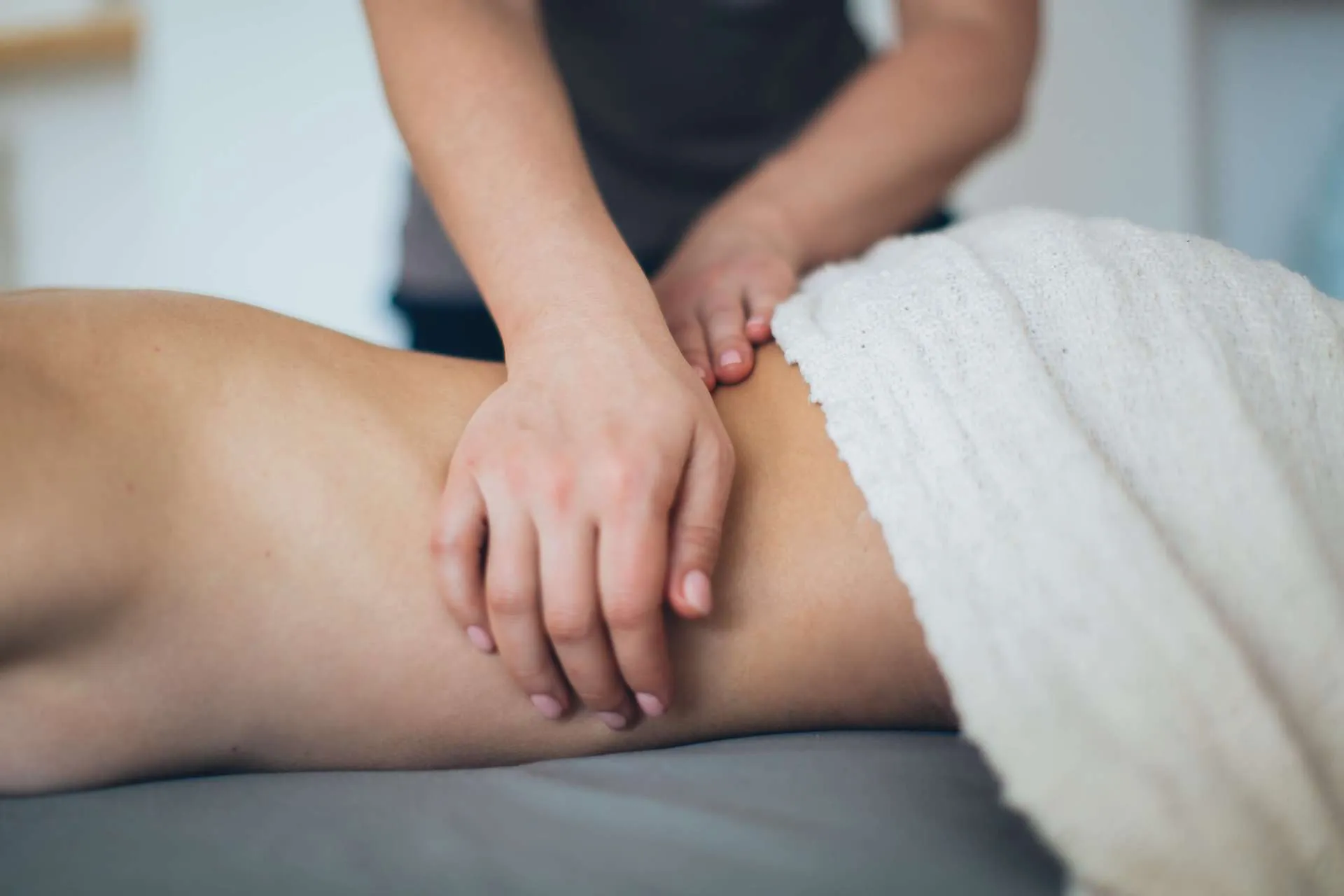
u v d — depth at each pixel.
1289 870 0.37
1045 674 0.39
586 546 0.40
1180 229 2.10
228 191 2.22
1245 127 2.18
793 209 0.74
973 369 0.46
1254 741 0.38
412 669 0.45
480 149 0.55
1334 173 2.08
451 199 0.55
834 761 0.44
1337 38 2.14
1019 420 0.44
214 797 0.42
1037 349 0.47
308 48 2.16
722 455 0.44
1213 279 0.50
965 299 0.49
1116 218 0.55
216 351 0.47
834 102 0.86
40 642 0.40
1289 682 0.41
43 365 0.43
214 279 2.25
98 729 0.43
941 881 0.36
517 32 0.62
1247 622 0.42
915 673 0.47
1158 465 0.44
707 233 0.72
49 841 0.38
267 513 0.44
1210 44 2.15
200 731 0.44
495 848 0.38
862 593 0.46
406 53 0.59
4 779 0.43
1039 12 0.95
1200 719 0.38
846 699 0.48
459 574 0.42
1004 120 0.87
